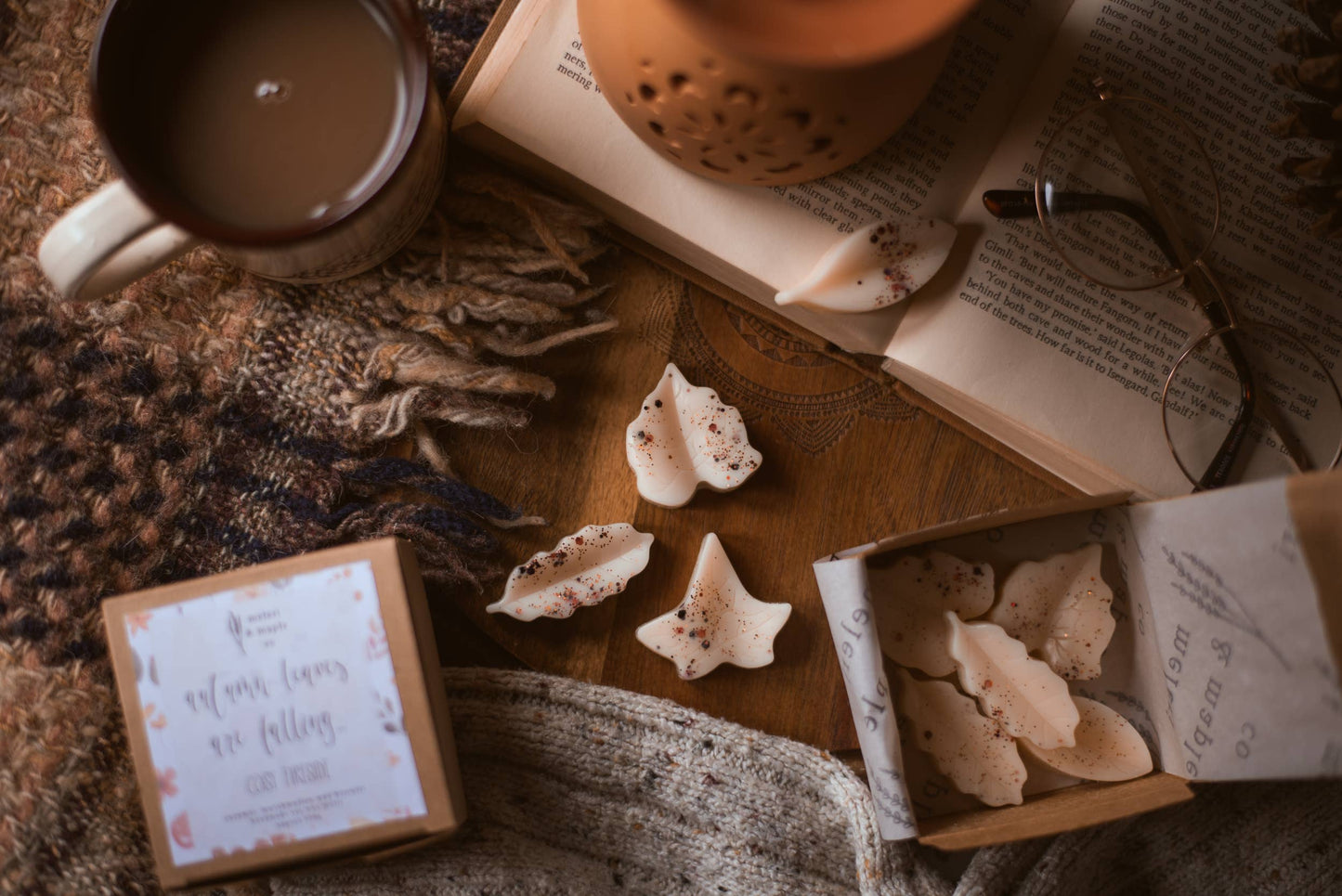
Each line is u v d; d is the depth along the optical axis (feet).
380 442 1.24
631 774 1.23
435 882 1.21
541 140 1.18
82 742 1.20
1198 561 1.06
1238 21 1.20
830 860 1.23
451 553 1.22
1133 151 1.20
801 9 0.98
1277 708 1.04
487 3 1.24
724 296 1.26
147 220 1.01
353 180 1.06
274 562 1.10
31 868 1.19
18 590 1.20
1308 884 1.24
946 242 1.19
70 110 1.21
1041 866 1.21
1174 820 1.25
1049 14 1.20
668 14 0.96
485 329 1.23
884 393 1.26
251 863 1.10
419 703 1.10
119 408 1.21
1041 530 1.19
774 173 1.13
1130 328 1.21
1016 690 1.16
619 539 1.23
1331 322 1.21
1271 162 1.20
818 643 1.25
